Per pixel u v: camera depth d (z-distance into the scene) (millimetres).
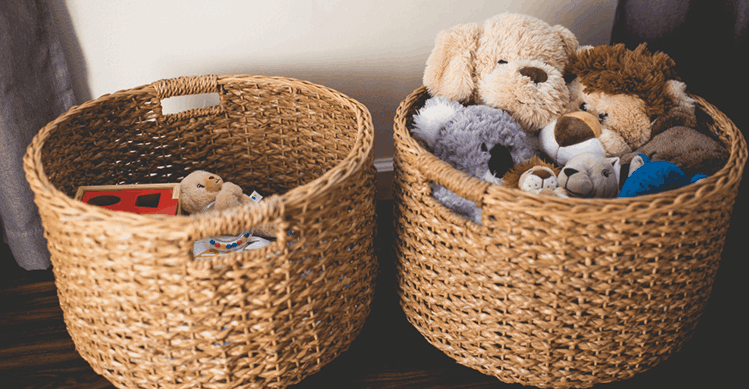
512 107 1181
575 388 1067
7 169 1240
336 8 1387
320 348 1052
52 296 1295
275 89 1319
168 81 1264
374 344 1192
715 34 1258
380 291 1325
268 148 1407
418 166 1002
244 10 1354
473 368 1095
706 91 1313
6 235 1346
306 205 892
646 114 1168
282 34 1399
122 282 902
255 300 919
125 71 1380
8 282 1333
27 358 1146
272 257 897
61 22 1288
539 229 903
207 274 865
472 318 1041
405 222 1110
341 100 1212
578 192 1036
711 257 992
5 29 1165
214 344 944
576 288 944
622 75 1152
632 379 1104
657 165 1020
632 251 907
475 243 964
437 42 1225
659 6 1238
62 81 1299
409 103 1209
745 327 1204
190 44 1375
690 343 1174
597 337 992
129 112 1260
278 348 983
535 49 1194
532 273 945
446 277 1049
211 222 830
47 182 919
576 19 1514
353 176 976
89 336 1018
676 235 912
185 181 1250
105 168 1284
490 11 1471
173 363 958
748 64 1217
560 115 1193
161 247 850
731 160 970
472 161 1107
